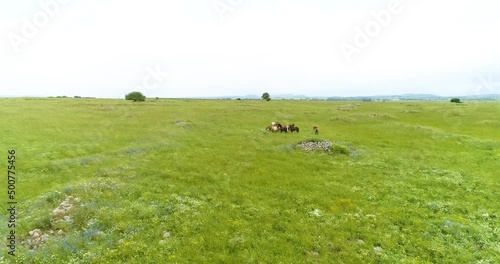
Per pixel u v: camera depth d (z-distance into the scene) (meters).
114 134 45.09
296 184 26.61
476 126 60.72
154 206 21.19
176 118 62.41
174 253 16.00
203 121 60.59
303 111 82.62
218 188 25.16
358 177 28.78
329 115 74.75
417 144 43.22
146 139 42.56
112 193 23.09
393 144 43.38
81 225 18.45
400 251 16.83
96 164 30.38
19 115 55.25
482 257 16.39
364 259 16.05
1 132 41.75
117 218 19.38
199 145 40.16
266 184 26.50
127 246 16.44
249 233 18.17
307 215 20.83
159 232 17.94
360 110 86.50
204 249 16.53
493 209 22.33
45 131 44.50
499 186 26.88
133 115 64.38
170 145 39.09
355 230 18.91
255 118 67.00
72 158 32.31
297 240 17.62
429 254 16.67
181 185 25.53
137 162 31.36
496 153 38.38
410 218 20.59
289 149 38.50
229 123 59.53
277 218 20.23
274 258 15.91
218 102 114.44
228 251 16.44
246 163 31.92
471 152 39.03
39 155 32.56
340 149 37.19
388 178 28.59
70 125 50.06
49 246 16.11
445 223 19.91
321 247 17.02
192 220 19.55
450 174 29.86
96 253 15.79
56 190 22.78
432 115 76.00
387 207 22.34
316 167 31.56
